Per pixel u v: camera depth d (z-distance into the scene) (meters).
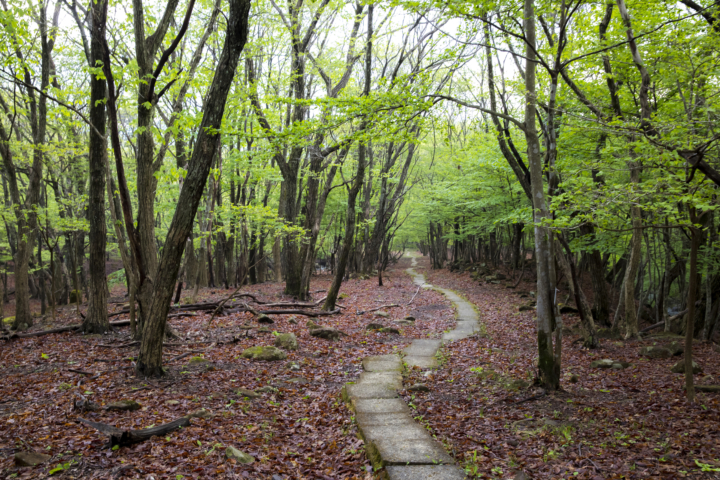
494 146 16.06
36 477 4.18
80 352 9.65
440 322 15.34
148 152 9.94
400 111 7.21
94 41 10.34
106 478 4.21
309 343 11.27
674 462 4.63
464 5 7.14
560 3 8.60
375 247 33.44
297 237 17.19
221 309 14.46
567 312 16.27
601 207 6.39
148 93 8.14
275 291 21.70
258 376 8.35
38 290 28.91
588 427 5.91
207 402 6.73
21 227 13.48
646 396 7.13
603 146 10.80
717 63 8.76
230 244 24.41
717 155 6.36
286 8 15.34
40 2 10.68
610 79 10.09
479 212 24.31
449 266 38.44
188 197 7.41
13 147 13.27
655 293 16.80
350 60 16.98
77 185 19.12
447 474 4.60
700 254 12.16
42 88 13.05
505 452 5.24
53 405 6.30
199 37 15.80
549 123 8.59
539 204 7.37
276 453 5.23
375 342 11.96
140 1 9.05
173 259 7.67
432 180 34.00
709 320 12.33
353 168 23.78
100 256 11.67
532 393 7.41
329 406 7.05
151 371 7.80
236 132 7.53
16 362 9.01
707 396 6.83
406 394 7.52
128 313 14.05
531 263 27.14
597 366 9.29
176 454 4.84
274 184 26.09
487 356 10.41
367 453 5.25
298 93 16.84
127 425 5.66
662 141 5.83
